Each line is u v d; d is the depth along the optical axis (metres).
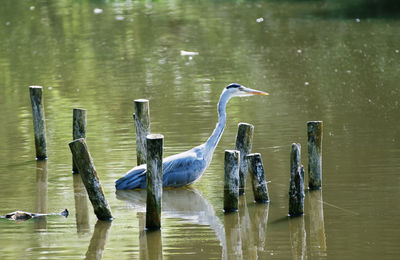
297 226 11.25
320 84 21.78
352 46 27.19
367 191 12.63
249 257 10.08
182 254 10.26
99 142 16.61
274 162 14.62
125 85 22.81
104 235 11.09
